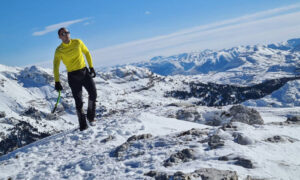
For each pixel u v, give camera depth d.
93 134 11.63
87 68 8.52
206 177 4.43
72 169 7.24
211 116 16.34
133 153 7.37
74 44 7.91
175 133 8.54
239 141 6.53
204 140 7.12
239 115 13.01
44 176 7.16
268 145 6.29
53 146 10.98
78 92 8.45
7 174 8.21
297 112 20.25
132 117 13.80
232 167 5.01
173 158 6.04
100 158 7.60
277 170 4.97
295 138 7.08
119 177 5.61
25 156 10.07
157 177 4.88
